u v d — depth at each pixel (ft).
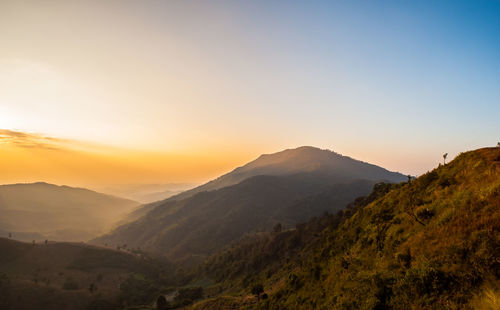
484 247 32.30
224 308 236.02
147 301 533.14
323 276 88.84
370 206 111.65
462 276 31.73
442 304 31.01
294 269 242.99
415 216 58.44
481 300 27.27
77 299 492.54
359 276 57.52
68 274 620.08
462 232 39.06
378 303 40.19
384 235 68.33
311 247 286.46
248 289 343.05
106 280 615.16
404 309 35.47
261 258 495.82
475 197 45.60
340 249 96.73
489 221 36.63
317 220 513.45
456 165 71.67
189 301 409.28
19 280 510.17
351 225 113.70
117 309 491.31
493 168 55.01
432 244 42.55
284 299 106.93
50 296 483.92
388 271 47.32
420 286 35.14
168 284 644.69
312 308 72.59
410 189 82.64
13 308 442.09
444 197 58.65
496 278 28.76
